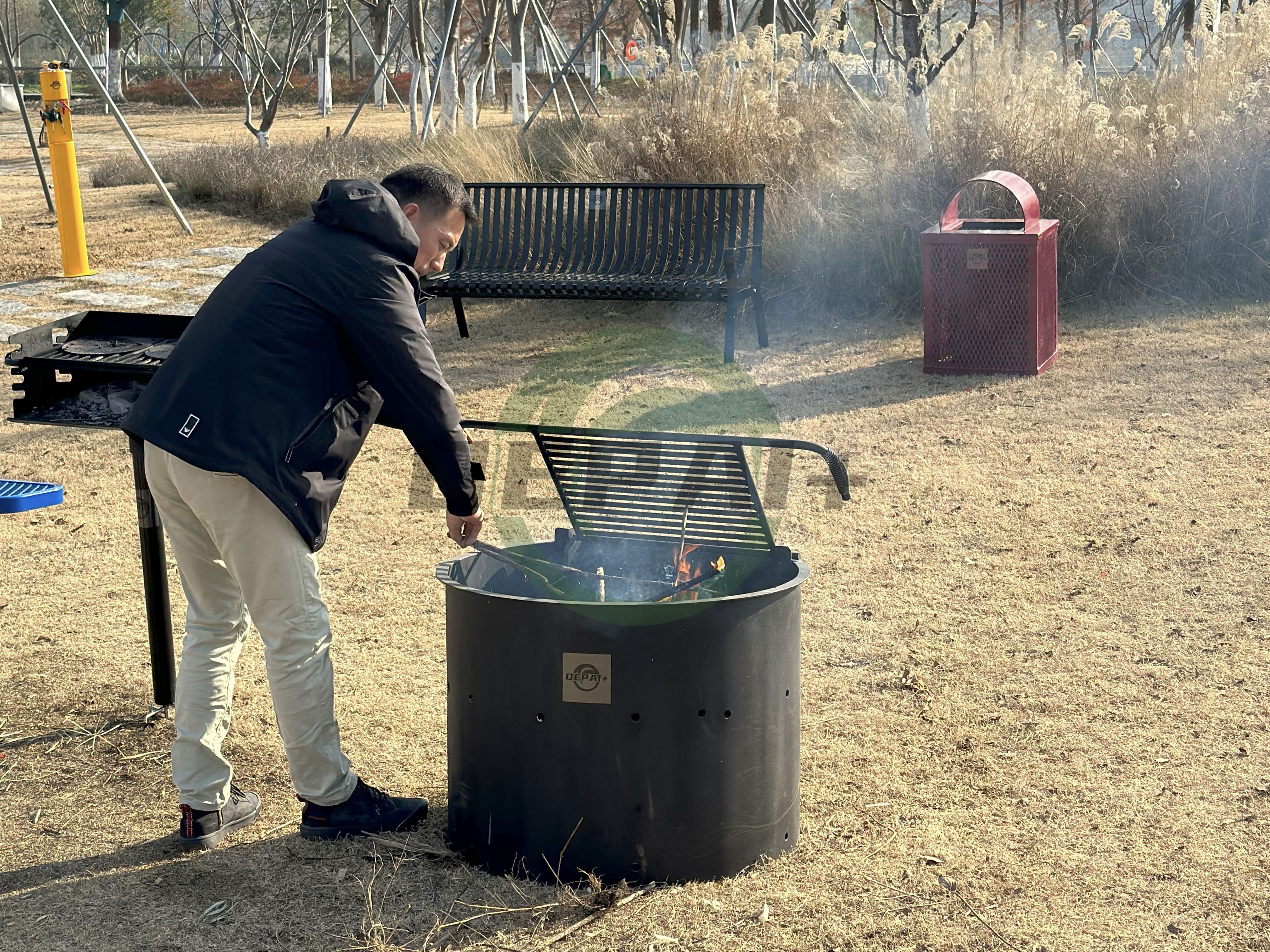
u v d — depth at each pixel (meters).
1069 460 6.05
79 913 2.96
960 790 3.43
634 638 2.84
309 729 3.14
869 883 3.00
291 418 2.94
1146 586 4.71
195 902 3.00
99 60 51.81
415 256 3.03
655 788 2.92
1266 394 6.79
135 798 3.54
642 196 8.72
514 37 21.97
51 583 5.08
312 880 3.08
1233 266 8.98
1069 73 9.91
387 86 38.91
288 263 2.95
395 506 5.90
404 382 2.93
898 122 10.45
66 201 10.57
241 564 3.02
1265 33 10.35
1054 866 3.05
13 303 9.76
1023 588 4.75
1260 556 4.89
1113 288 8.98
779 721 3.04
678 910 2.89
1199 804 3.30
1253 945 2.73
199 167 14.99
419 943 2.81
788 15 15.68
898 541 5.23
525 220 9.05
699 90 10.39
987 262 7.34
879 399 7.17
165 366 3.00
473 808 3.07
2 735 3.90
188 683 3.23
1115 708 3.85
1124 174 9.18
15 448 6.76
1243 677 4.00
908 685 4.05
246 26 33.28
